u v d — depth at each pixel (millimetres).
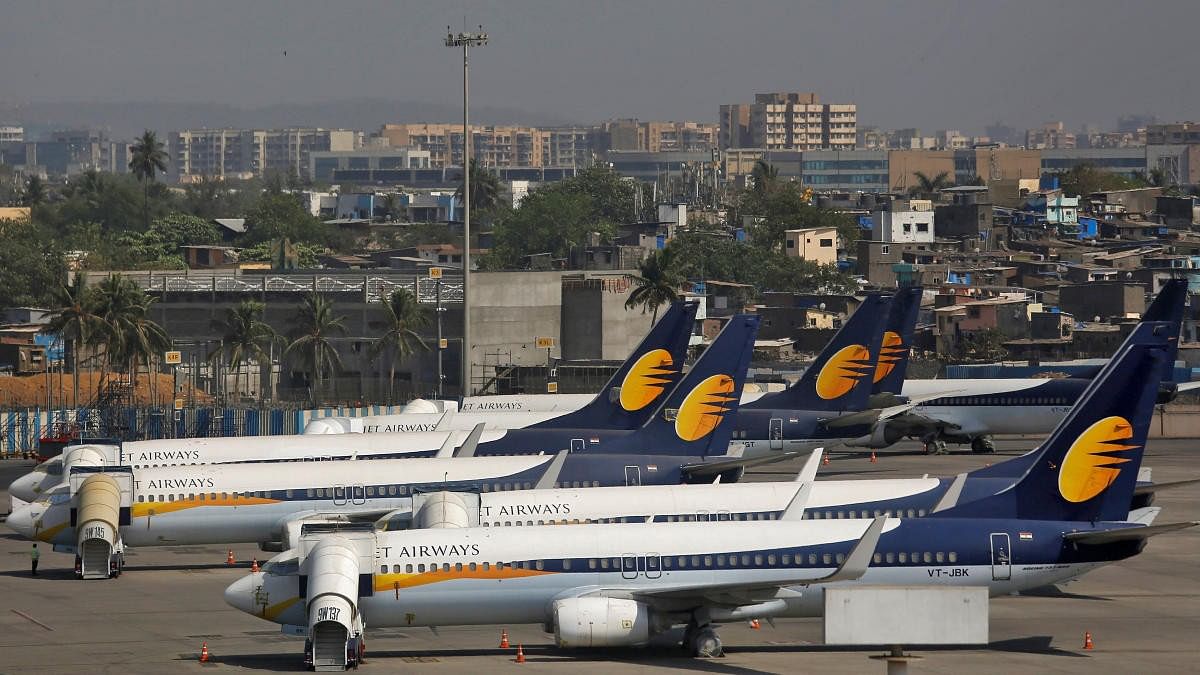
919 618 188750
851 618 189125
